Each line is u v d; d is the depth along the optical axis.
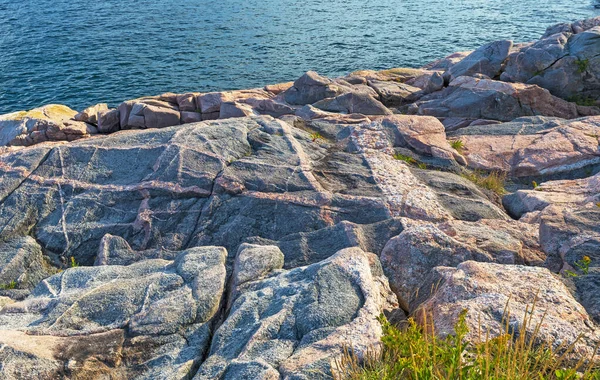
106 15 61.44
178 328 7.82
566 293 7.34
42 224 13.25
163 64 45.22
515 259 9.77
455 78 23.58
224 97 23.69
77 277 9.58
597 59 22.05
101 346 7.45
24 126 22.59
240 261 9.23
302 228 12.52
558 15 57.69
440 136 16.69
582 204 12.19
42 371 6.88
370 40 51.16
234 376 6.45
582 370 5.97
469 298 7.27
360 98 22.58
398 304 8.59
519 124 18.27
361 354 6.50
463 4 65.38
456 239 10.40
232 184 13.48
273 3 68.38
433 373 5.40
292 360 6.50
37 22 57.88
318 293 7.76
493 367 5.30
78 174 14.21
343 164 14.86
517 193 13.81
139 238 12.84
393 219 11.73
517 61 23.20
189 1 69.38
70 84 40.75
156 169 14.05
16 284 12.01
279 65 44.81
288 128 16.23
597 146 16.16
